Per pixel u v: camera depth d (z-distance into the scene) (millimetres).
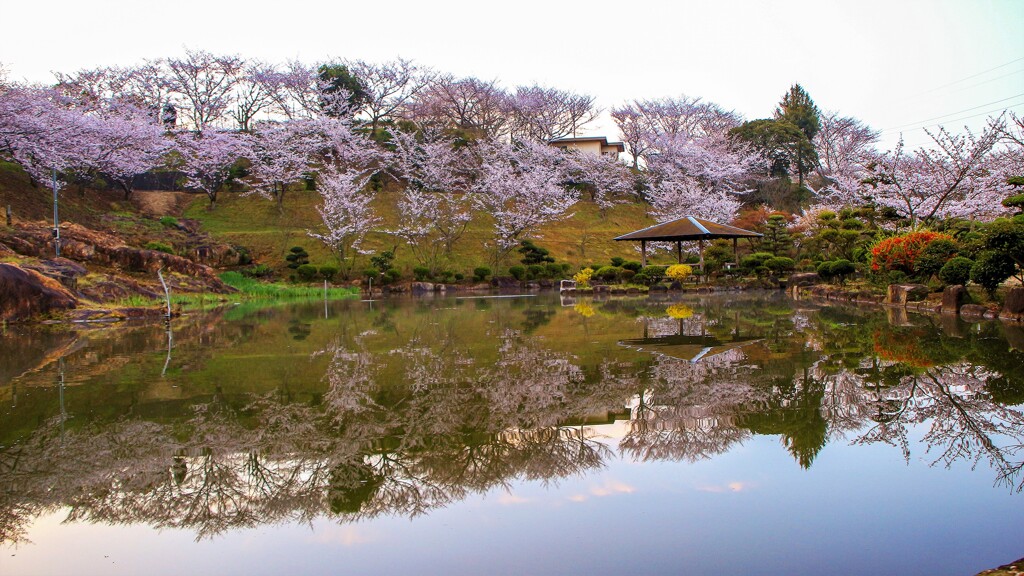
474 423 5070
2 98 22016
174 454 4445
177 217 33656
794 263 27250
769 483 3738
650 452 4320
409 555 2973
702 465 4062
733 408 5383
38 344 10031
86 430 5008
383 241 34250
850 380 6328
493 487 3789
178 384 6680
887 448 4309
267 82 36469
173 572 2869
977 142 19109
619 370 7137
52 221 25125
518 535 3152
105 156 28531
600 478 3883
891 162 22156
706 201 37781
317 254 31906
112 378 7031
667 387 6211
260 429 4988
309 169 35875
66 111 25328
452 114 45656
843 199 29375
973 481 3711
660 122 48000
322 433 4879
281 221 34844
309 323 13445
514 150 42031
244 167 38344
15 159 24812
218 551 3074
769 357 7801
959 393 5715
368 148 36500
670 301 19328
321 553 3025
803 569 2734
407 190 36406
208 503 3646
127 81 34562
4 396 6168
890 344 8555
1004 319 10773
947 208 20188
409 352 8766
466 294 26531
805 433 4664
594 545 3018
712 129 48375
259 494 3754
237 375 7156
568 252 37188
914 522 3191
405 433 4836
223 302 21000
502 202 34781
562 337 10203
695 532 3127
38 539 3232
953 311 12148
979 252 12070
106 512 3559
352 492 3758
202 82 36219
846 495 3543
